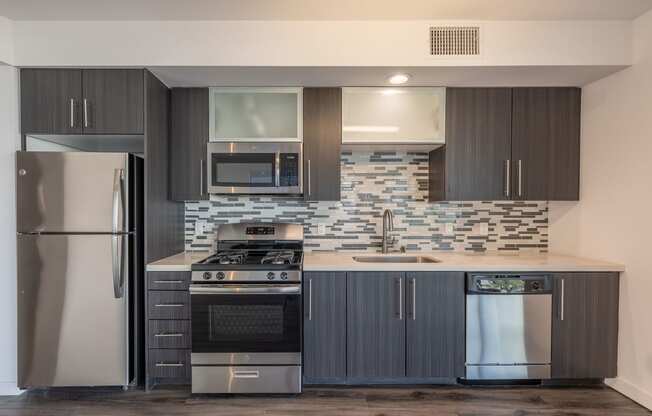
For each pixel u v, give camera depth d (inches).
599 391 97.5
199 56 91.4
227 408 90.4
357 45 91.3
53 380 93.1
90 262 92.4
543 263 99.0
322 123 108.0
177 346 97.3
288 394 96.7
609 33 91.6
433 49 91.4
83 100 94.9
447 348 97.4
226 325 94.5
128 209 93.8
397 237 123.0
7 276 94.7
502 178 108.2
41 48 91.6
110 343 93.4
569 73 97.7
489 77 100.0
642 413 87.7
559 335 97.4
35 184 91.6
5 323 95.0
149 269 96.8
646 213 90.0
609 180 99.7
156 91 100.7
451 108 107.8
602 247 102.3
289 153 107.7
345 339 97.4
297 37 91.2
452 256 113.6
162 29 91.4
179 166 108.5
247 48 91.4
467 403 92.1
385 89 107.6
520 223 123.1
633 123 92.6
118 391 97.7
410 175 122.7
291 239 118.7
